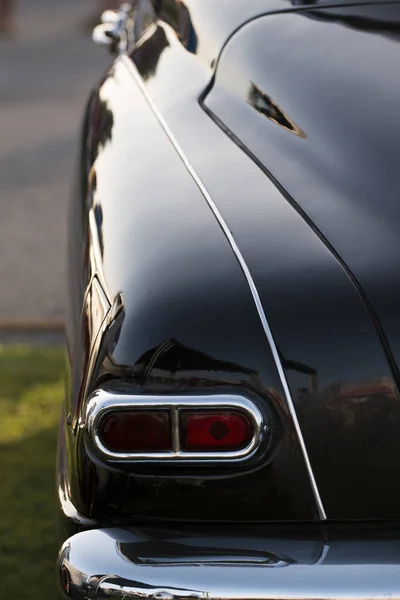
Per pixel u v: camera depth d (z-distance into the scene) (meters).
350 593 1.84
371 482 1.90
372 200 2.06
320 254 1.97
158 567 1.87
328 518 1.91
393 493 1.91
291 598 1.84
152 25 2.98
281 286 1.93
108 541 1.90
